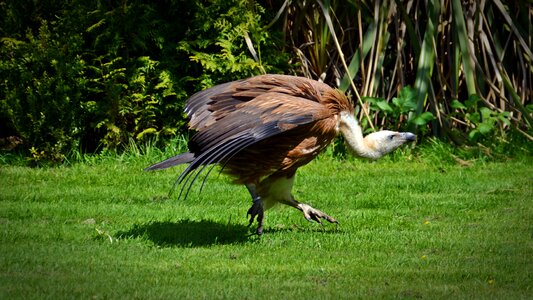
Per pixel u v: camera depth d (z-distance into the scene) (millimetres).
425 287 8133
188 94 16328
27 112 15062
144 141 15953
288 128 9453
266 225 11070
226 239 10102
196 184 13719
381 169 15461
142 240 9922
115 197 12555
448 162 16078
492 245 9945
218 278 8320
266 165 10000
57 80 14961
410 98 16641
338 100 10445
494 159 16359
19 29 15727
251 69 16094
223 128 9281
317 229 10891
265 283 8172
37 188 13141
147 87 15711
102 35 15492
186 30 16203
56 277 8211
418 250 9711
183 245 9750
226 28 16062
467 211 12023
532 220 11375
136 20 15656
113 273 8414
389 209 12227
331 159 16156
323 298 7672
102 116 15555
